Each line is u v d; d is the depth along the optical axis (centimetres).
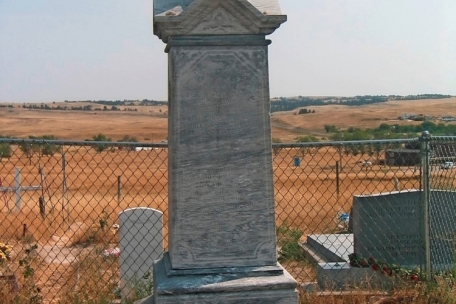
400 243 865
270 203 459
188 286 436
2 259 766
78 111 16225
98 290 709
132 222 745
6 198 1845
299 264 1009
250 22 450
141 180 2370
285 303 443
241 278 447
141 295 659
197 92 452
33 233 1193
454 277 704
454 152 725
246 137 457
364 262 822
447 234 789
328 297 656
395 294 666
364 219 868
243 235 457
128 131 12419
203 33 449
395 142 670
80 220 1559
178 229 452
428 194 699
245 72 456
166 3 457
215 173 455
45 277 928
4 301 669
